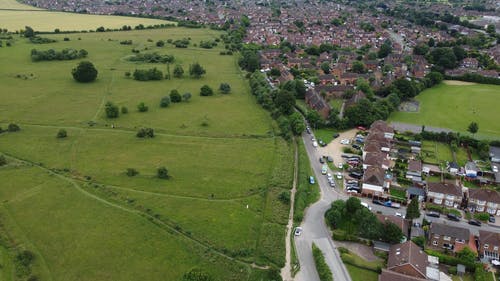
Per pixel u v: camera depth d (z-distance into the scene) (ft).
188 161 581.12
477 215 477.77
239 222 447.01
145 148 619.26
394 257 385.70
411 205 445.78
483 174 575.79
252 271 377.91
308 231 444.14
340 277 378.12
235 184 523.70
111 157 584.81
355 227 449.89
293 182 546.26
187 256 392.88
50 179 518.37
